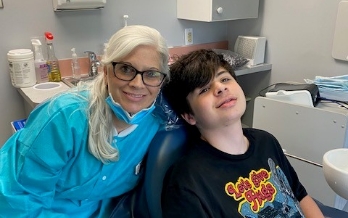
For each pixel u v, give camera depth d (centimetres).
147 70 88
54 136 92
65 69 218
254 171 111
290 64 251
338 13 214
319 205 131
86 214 112
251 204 104
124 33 88
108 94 95
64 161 95
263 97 185
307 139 171
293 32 243
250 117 290
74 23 215
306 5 231
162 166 109
